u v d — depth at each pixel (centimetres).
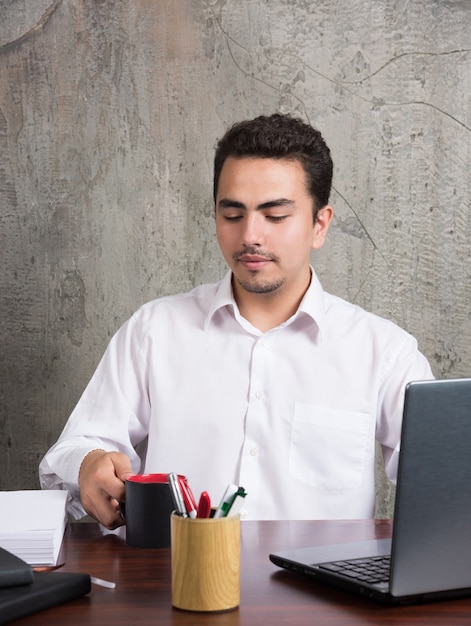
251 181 168
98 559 125
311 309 181
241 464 177
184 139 245
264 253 169
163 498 130
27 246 249
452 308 246
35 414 251
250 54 243
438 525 101
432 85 242
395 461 184
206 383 182
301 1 242
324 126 243
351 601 106
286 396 180
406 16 241
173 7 243
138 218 247
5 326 250
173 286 248
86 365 250
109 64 245
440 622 99
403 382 183
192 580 102
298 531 140
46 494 142
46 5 245
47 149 247
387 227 244
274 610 103
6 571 103
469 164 243
